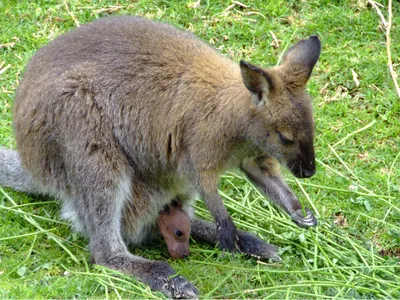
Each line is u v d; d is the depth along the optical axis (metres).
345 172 10.00
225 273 8.43
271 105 8.16
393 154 10.20
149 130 8.71
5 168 9.56
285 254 8.73
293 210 8.79
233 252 8.51
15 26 11.95
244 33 11.80
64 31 11.91
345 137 10.30
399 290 8.11
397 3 12.18
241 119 8.34
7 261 8.47
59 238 8.84
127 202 8.77
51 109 8.50
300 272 8.18
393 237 8.98
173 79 8.68
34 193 9.55
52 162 8.70
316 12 12.16
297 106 8.15
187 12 12.11
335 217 9.36
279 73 8.23
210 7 12.20
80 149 8.45
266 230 9.05
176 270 8.49
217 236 8.70
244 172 9.04
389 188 9.62
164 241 9.09
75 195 8.62
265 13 12.15
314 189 9.70
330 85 11.12
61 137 8.52
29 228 9.02
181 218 8.66
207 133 8.44
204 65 8.71
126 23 9.09
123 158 8.64
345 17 12.01
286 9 12.15
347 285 7.95
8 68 11.34
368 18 11.99
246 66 7.93
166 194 9.00
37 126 8.61
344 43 11.68
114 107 8.60
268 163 8.89
